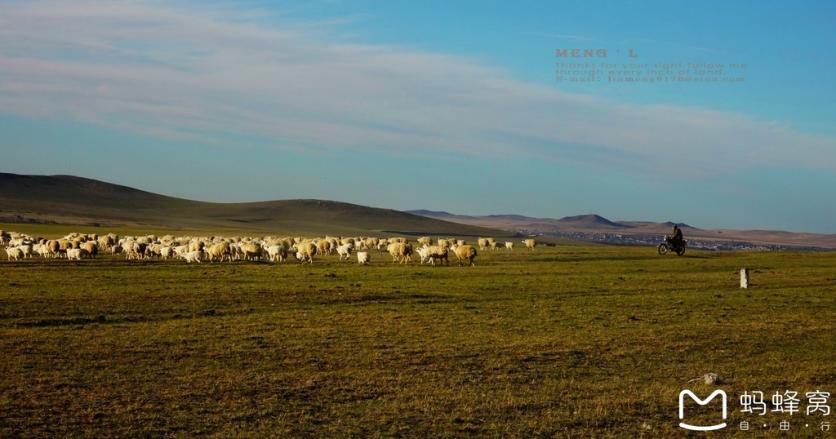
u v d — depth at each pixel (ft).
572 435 57.67
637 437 57.72
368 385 69.97
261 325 98.43
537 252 277.85
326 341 88.58
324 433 56.65
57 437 54.13
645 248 332.60
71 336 88.22
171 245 245.45
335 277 158.92
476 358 81.56
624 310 118.42
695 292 144.46
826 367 80.59
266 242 272.51
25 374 70.64
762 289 151.02
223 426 57.57
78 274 154.81
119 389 66.69
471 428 58.49
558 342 90.63
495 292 138.72
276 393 66.69
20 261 191.01
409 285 146.30
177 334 91.04
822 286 157.79
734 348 89.81
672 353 86.48
